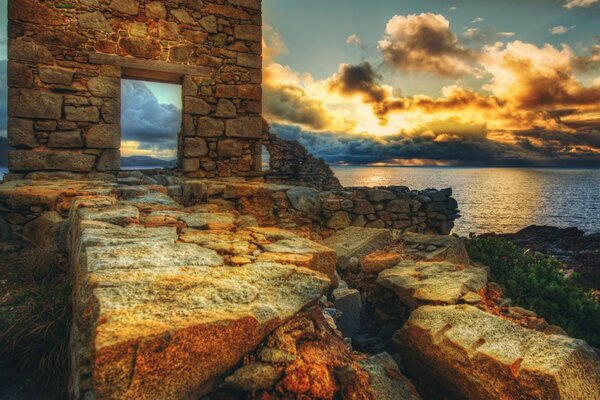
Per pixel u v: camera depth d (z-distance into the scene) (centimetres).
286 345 148
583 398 182
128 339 111
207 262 189
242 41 834
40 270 321
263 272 183
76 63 696
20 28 659
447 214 714
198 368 125
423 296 299
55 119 683
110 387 109
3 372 205
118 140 728
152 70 755
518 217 5844
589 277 700
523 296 404
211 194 562
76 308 186
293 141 1390
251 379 134
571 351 194
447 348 223
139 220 285
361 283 404
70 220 342
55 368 203
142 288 148
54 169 683
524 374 186
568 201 9288
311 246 243
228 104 823
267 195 584
